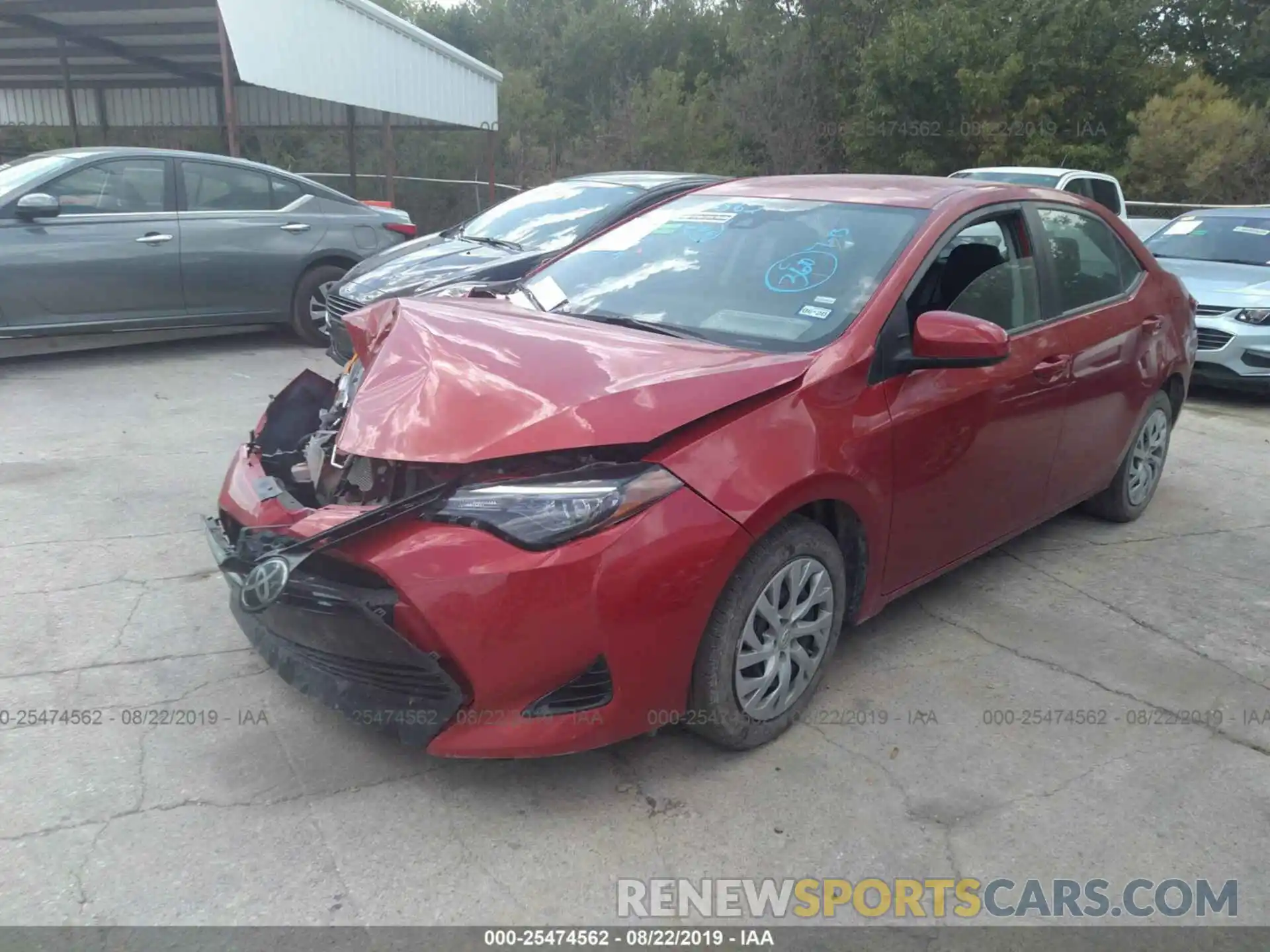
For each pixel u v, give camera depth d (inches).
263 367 318.3
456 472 105.1
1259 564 187.5
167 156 315.3
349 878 99.8
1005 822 111.6
